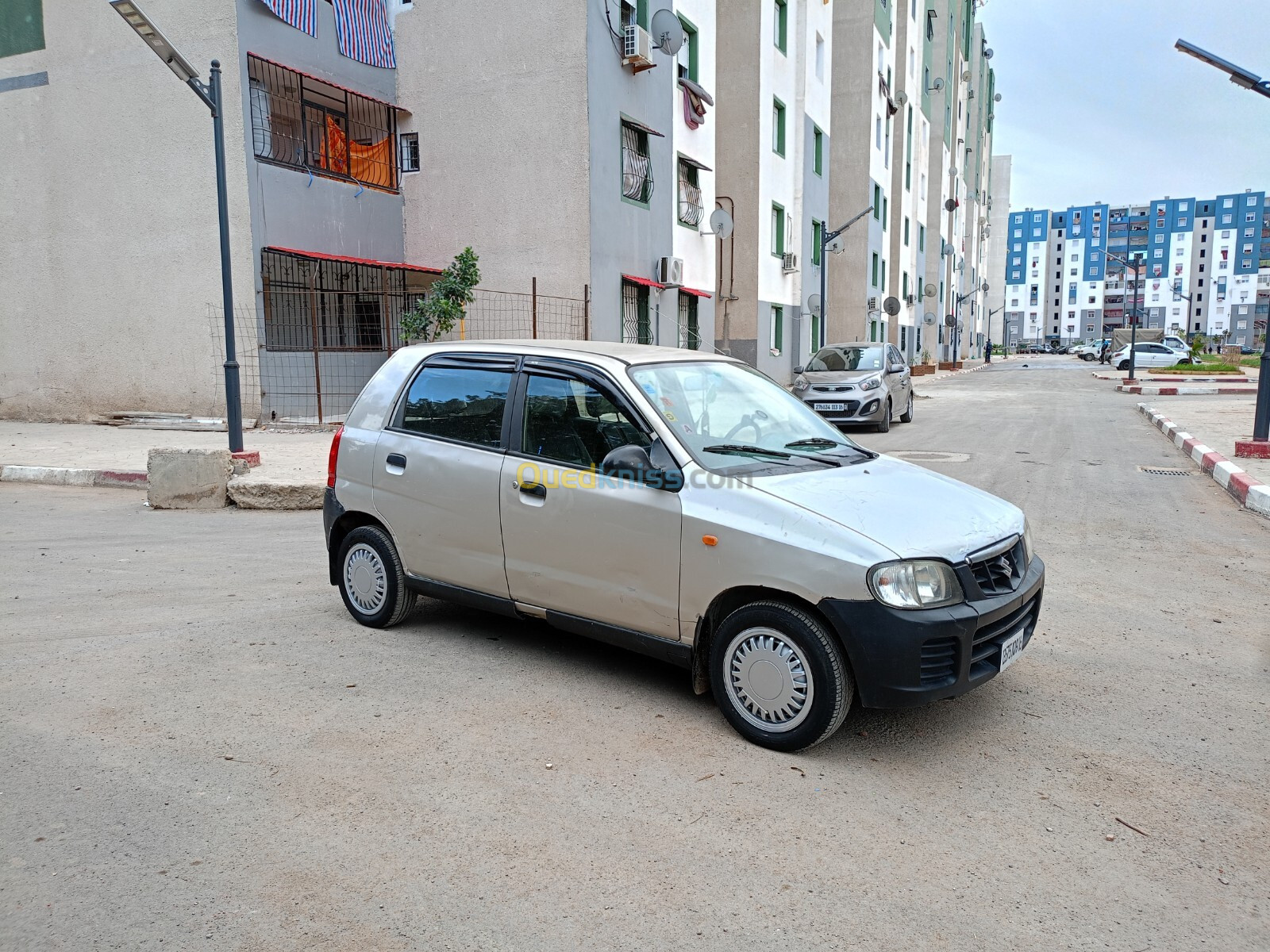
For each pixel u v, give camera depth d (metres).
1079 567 6.71
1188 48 10.43
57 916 2.60
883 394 15.78
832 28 34.19
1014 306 152.25
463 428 4.80
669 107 19.86
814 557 3.53
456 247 18.00
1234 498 9.32
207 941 2.50
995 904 2.73
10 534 8.03
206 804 3.26
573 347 4.65
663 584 3.96
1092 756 3.72
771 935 2.56
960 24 60.94
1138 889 2.81
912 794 3.40
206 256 15.66
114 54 15.94
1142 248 143.25
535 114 16.95
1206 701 4.29
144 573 6.61
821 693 3.56
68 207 16.80
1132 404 22.27
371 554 5.22
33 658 4.74
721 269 24.12
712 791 3.40
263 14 15.38
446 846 3.00
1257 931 2.61
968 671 3.53
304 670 4.61
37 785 3.38
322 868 2.87
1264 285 135.75
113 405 16.92
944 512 3.93
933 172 52.66
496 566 4.59
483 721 4.00
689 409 4.34
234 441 10.34
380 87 17.91
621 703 4.22
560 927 2.58
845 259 34.91
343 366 17.00
